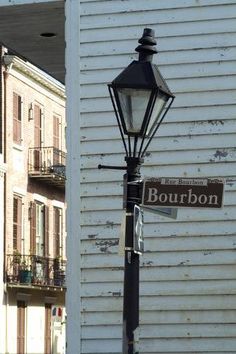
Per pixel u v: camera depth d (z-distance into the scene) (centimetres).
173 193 1299
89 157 1881
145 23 1892
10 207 5097
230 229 1806
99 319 1838
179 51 1869
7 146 5069
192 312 1800
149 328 1809
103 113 1888
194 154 1836
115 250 1847
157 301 1812
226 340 1781
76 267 1859
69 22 1928
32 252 5403
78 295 1850
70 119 1900
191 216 1819
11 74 5122
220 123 1838
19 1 1998
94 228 1864
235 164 1822
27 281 5156
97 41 1912
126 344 1256
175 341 1798
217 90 1845
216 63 1853
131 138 1466
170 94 1299
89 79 1903
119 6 1909
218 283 1798
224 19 1861
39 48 2336
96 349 1830
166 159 1842
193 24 1870
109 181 1866
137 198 1297
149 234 1830
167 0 1886
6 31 2183
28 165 5381
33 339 5359
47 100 5709
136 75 1261
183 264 1814
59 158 5697
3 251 5012
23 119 5306
